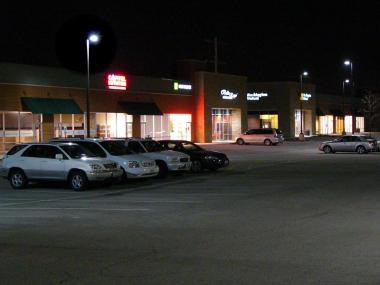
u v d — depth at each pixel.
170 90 58.69
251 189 19.41
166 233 11.18
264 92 79.62
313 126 85.12
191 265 8.43
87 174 19.89
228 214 13.67
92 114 49.19
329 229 11.37
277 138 58.19
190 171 26.70
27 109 42.81
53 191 20.16
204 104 62.09
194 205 15.50
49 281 7.62
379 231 11.09
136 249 9.66
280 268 8.18
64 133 46.28
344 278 7.58
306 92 82.94
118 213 14.20
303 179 22.81
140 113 53.22
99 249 9.71
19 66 42.66
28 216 13.92
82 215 13.95
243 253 9.23
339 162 33.50
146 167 22.31
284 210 14.18
